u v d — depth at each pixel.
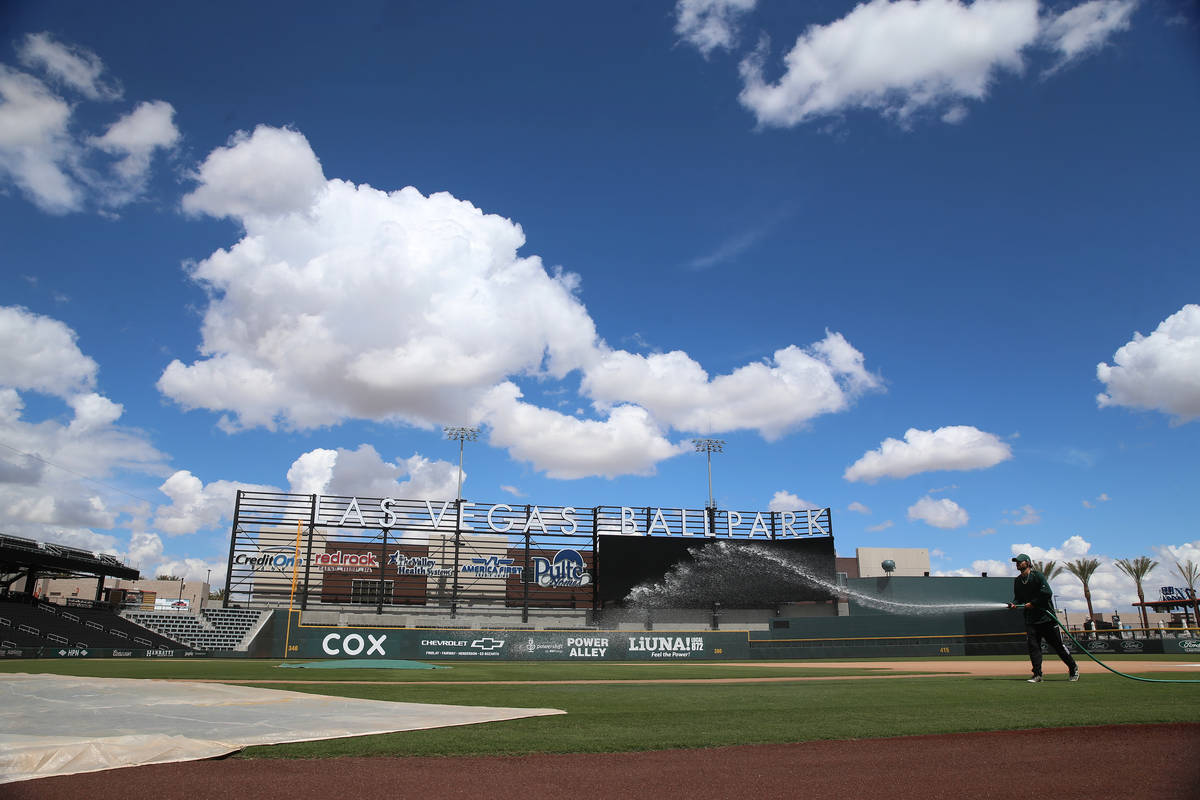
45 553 42.66
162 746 6.50
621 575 48.59
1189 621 56.28
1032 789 5.50
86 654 33.47
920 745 7.05
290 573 46.91
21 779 5.56
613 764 6.28
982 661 31.45
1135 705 9.26
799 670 22.19
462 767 6.12
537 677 17.67
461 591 49.31
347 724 8.11
